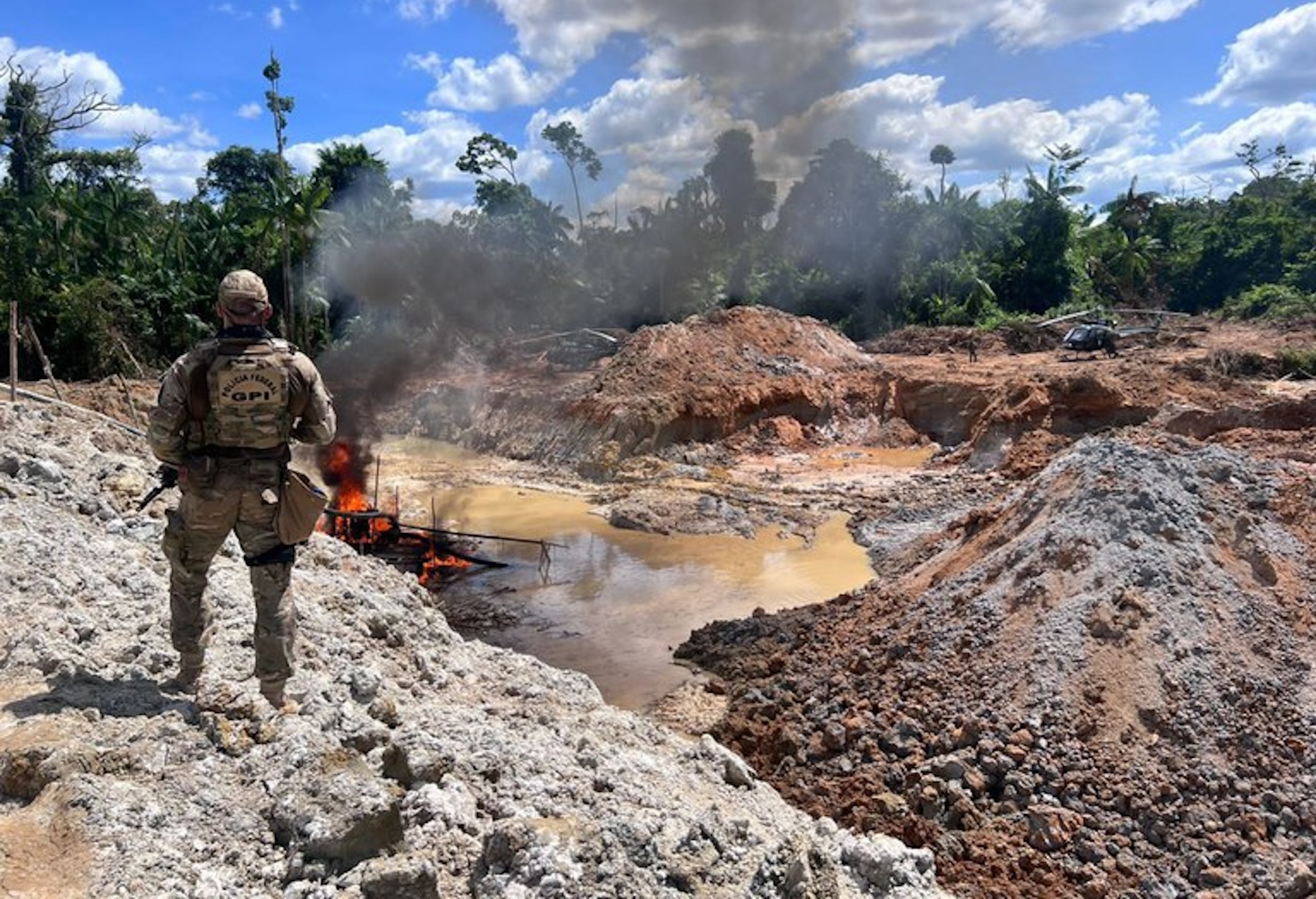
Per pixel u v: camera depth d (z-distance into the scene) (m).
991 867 7.82
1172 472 11.82
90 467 8.65
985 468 25.98
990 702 9.59
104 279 37.53
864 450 30.92
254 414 4.30
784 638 12.99
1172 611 9.81
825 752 9.84
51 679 4.55
